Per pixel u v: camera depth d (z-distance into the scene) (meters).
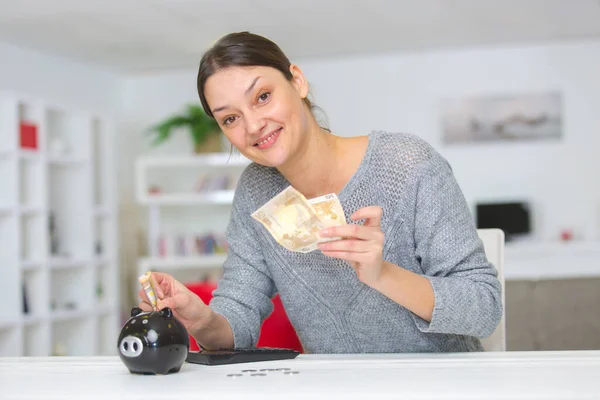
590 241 6.84
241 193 1.71
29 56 6.30
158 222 6.89
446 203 1.47
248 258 1.69
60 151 6.11
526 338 2.71
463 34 6.54
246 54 1.40
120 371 1.26
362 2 5.48
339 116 7.26
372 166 1.52
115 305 6.62
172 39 6.27
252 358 1.36
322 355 1.44
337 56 7.19
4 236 5.50
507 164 7.00
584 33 6.62
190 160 6.70
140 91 7.60
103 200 6.66
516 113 6.97
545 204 6.94
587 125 6.88
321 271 1.55
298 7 5.54
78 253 6.33
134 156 7.61
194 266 6.97
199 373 1.21
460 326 1.38
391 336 1.55
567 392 0.95
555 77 6.93
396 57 7.16
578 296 2.70
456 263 1.44
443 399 0.92
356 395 0.95
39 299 5.75
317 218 1.25
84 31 5.91
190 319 1.50
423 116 7.12
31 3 5.16
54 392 1.05
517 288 2.73
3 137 5.52
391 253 1.52
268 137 1.42
